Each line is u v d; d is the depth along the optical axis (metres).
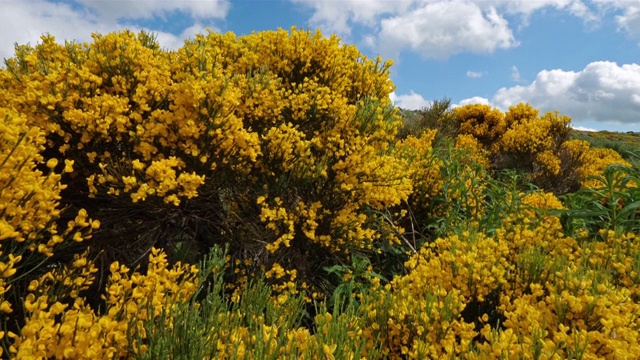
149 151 2.46
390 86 4.34
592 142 13.51
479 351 1.58
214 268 1.91
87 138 2.37
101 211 2.69
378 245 3.65
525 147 8.65
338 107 3.31
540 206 4.25
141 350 1.38
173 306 1.54
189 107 2.53
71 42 2.81
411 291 2.14
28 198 1.56
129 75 2.70
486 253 2.24
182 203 2.77
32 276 2.11
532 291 2.03
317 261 3.28
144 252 2.95
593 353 1.48
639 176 3.60
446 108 10.05
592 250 2.47
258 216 3.23
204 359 1.40
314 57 3.98
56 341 1.27
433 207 4.14
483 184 4.78
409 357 1.75
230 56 3.78
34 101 2.26
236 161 2.77
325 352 1.34
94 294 2.54
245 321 1.78
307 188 3.23
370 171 3.09
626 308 1.64
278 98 3.08
